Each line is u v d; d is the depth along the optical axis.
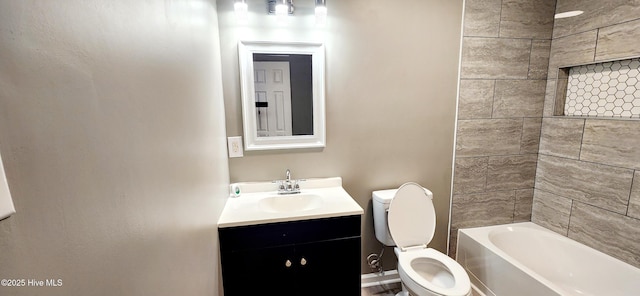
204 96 1.26
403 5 1.86
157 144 0.73
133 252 0.58
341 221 1.59
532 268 2.06
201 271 1.13
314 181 1.94
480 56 1.99
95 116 0.47
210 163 1.34
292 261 1.57
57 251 0.39
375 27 1.86
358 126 1.95
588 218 1.87
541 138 2.17
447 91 2.01
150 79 0.69
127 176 0.57
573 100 2.00
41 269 0.36
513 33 2.00
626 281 1.64
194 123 1.08
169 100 0.82
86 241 0.44
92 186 0.46
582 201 1.90
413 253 1.76
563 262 1.95
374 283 2.14
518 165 2.19
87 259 0.44
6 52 0.32
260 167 1.89
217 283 1.43
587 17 1.81
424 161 2.08
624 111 1.69
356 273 1.66
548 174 2.13
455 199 2.15
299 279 1.60
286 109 1.85
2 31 0.31
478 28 1.95
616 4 1.65
